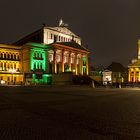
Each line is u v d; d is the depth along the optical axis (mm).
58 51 108062
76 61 117812
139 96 29078
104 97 26672
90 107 16172
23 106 16312
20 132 8094
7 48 98562
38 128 8781
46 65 105062
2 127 8938
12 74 97000
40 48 103562
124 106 17000
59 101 20578
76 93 34406
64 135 7688
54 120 10555
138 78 112688
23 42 123688
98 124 9664
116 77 129125
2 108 15039
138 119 11008
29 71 97625
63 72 99250
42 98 23938
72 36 125500
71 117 11469
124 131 8328
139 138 7355
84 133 7984
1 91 38562
